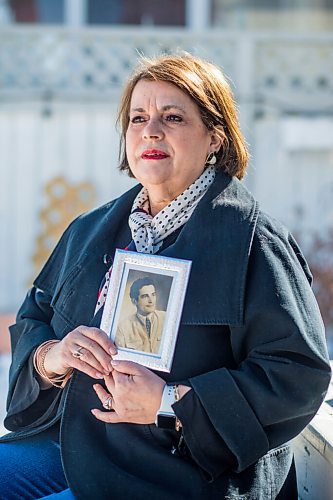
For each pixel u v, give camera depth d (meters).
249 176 10.27
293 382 2.31
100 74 10.28
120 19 11.26
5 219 10.47
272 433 2.38
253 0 11.39
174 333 2.37
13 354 2.84
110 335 2.41
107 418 2.41
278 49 10.28
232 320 2.39
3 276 10.51
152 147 2.57
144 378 2.34
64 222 9.95
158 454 2.40
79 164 10.47
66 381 2.64
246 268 2.42
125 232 2.76
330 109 10.23
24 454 2.69
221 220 2.53
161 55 2.75
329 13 11.38
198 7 11.27
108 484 2.38
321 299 8.04
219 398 2.31
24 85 10.27
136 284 2.41
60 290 2.77
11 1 11.23
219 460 2.38
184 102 2.57
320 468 2.64
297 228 9.64
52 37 10.23
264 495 2.45
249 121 10.16
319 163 10.34
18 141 10.42
